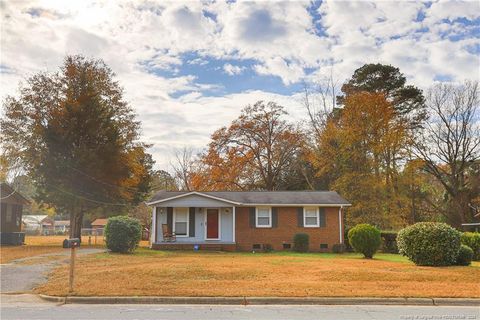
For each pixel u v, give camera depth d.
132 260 21.11
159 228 32.22
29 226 84.38
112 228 25.28
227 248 31.73
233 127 54.03
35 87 36.84
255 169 53.69
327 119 51.31
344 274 15.88
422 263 19.02
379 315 10.12
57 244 36.25
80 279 14.52
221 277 15.30
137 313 10.25
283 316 9.93
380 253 30.84
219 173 52.97
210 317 9.80
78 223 37.62
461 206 46.16
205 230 32.53
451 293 12.23
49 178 34.62
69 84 37.06
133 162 39.50
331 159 45.94
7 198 38.19
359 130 43.72
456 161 47.03
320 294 12.06
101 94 38.88
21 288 13.64
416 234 19.19
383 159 44.19
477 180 45.66
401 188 44.31
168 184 71.56
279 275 15.81
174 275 15.49
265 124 54.16
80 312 10.36
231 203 31.97
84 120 35.31
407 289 12.85
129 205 47.75
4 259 21.06
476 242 23.50
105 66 39.62
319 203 32.91
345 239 34.00
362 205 41.53
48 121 35.72
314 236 32.91
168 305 11.39
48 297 11.93
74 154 34.50
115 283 13.67
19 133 36.53
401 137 43.62
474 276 15.38
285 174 54.12
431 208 51.91
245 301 11.67
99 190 35.94
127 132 39.56
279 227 32.97
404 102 51.47
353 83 52.91
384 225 41.06
